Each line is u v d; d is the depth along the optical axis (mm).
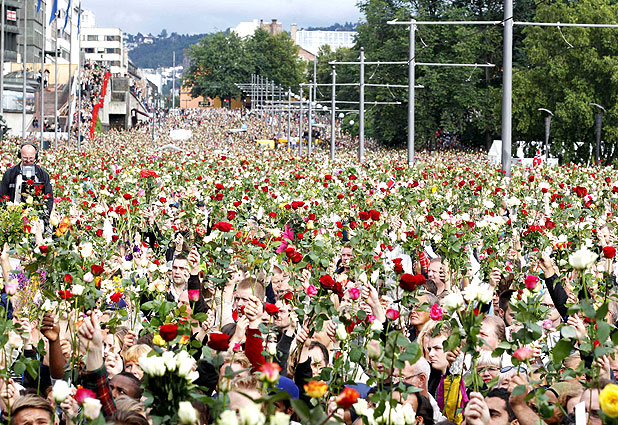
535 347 6047
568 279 8969
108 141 78500
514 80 66688
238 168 25703
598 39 64000
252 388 4613
